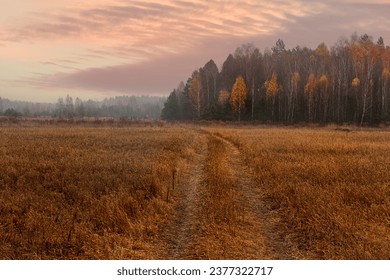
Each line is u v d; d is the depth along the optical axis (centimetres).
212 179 1350
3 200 995
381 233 809
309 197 1052
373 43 9412
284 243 804
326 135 3759
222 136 3819
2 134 3500
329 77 8756
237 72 10444
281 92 8494
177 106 12650
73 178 1286
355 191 1113
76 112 17125
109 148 2289
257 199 1167
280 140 2995
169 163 1636
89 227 838
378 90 7825
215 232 820
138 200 1053
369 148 2381
